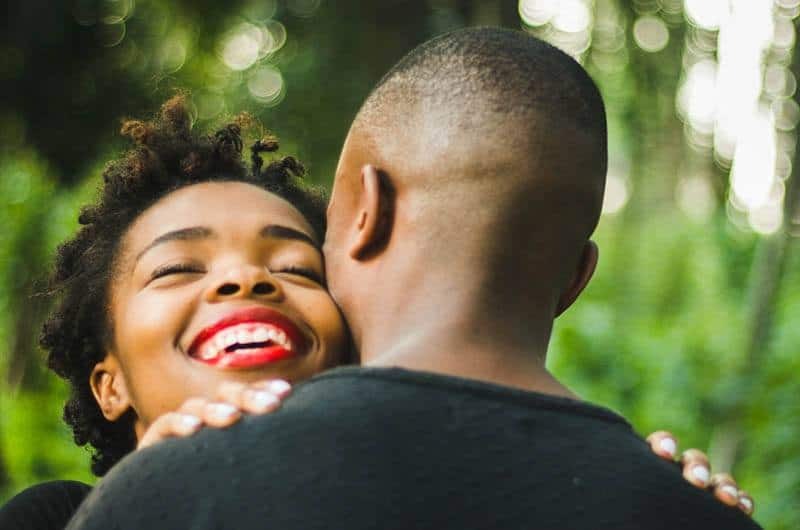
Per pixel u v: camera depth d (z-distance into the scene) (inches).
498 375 67.1
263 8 548.4
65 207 340.5
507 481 61.2
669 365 308.8
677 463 71.6
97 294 105.7
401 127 72.9
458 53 73.3
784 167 401.1
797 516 250.5
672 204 468.1
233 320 95.3
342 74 524.1
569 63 74.3
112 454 112.9
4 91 509.4
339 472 60.4
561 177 70.4
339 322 98.3
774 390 279.0
